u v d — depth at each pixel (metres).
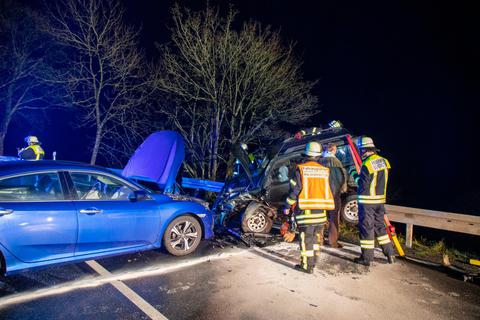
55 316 3.85
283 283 5.00
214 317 4.01
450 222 6.59
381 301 4.62
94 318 3.85
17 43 15.34
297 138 8.28
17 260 4.33
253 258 5.93
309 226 5.38
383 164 5.89
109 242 5.02
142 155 7.74
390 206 7.38
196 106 15.30
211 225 6.23
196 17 14.14
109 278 4.84
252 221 7.30
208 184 10.56
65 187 4.76
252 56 14.23
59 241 4.58
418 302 4.65
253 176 8.01
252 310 4.21
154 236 5.49
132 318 3.90
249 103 14.69
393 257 6.04
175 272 5.18
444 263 5.99
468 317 4.32
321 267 5.70
